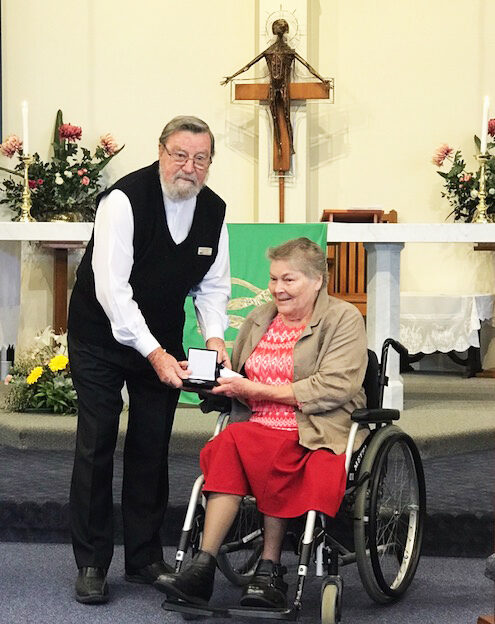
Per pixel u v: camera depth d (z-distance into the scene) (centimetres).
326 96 795
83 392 355
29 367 596
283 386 337
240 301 572
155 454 364
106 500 357
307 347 344
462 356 829
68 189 764
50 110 830
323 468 320
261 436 330
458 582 373
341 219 772
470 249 832
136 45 834
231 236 577
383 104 838
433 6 832
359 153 839
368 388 352
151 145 837
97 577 351
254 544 368
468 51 832
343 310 347
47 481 457
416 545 362
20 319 784
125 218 341
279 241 573
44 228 605
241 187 838
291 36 814
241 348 362
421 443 513
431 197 834
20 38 827
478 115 832
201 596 310
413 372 820
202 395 355
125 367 355
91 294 354
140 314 345
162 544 418
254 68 827
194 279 362
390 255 582
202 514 339
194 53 836
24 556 405
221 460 327
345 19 838
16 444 538
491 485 452
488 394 680
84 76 832
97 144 834
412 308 738
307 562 304
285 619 300
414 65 835
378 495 340
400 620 331
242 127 836
